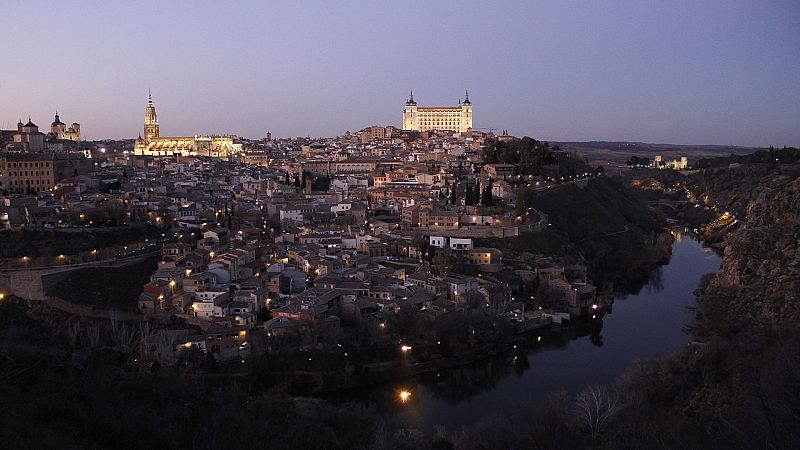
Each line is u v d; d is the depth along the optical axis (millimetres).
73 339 141250
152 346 147375
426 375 157750
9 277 178875
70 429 78062
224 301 176000
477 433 111625
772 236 176375
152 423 86375
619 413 114938
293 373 149625
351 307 174625
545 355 170250
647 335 183125
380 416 130625
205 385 121000
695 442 82812
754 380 93375
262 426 97375
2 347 96812
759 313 142875
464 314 173500
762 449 74125
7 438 69000
